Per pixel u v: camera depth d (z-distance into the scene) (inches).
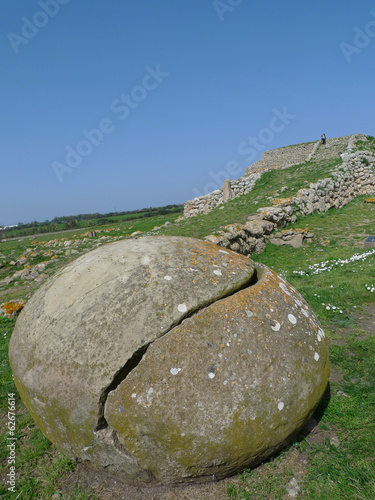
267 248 578.6
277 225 655.8
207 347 112.2
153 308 117.0
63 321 121.5
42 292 142.7
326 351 139.8
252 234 562.3
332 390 169.0
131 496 119.1
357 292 295.1
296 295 149.3
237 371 111.6
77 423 112.6
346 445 132.5
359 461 124.1
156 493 119.0
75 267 142.6
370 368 184.7
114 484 123.6
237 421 108.7
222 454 109.7
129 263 132.5
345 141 1219.2
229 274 135.3
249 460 116.2
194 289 124.0
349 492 113.0
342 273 358.6
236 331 117.0
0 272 609.3
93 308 120.0
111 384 109.5
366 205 824.9
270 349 118.0
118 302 119.3
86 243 764.0
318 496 113.6
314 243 582.6
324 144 1290.6
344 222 679.1
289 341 123.4
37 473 136.1
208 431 106.9
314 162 1116.5
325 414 150.7
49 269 579.5
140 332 112.6
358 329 231.6
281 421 114.9
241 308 122.7
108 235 909.8
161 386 107.2
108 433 112.0
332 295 294.2
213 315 118.3
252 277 146.9
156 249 141.5
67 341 116.6
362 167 974.4
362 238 570.9
